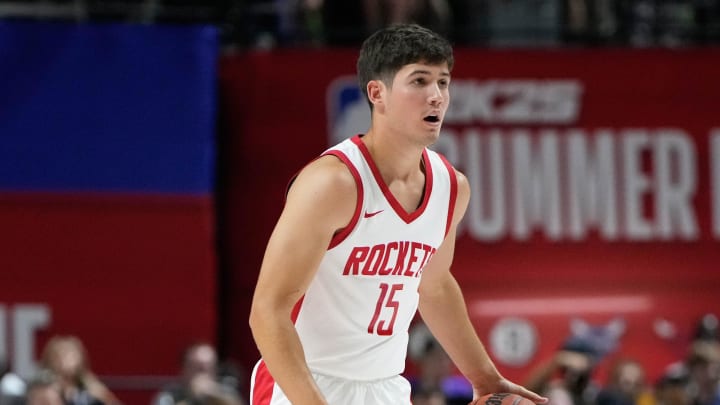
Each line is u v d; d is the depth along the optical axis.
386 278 11.95
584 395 23.67
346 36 28.91
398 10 28.58
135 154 25.48
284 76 26.61
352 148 11.69
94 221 25.38
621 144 27.19
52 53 25.31
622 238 27.16
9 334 25.12
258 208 26.69
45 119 25.25
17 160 25.14
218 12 29.06
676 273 27.20
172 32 25.69
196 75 25.70
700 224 27.31
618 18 30.23
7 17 27.69
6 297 25.11
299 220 11.27
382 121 11.62
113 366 25.38
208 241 25.61
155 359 25.52
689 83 27.31
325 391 12.19
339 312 11.97
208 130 25.66
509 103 26.98
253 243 26.69
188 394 23.42
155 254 25.50
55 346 23.28
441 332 13.30
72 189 25.30
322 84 26.66
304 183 11.46
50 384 22.42
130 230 25.44
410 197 11.87
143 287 25.45
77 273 25.30
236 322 26.66
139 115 25.50
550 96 27.06
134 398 25.41
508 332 26.66
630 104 27.20
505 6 30.48
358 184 11.49
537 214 27.02
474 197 26.86
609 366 26.89
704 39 30.16
